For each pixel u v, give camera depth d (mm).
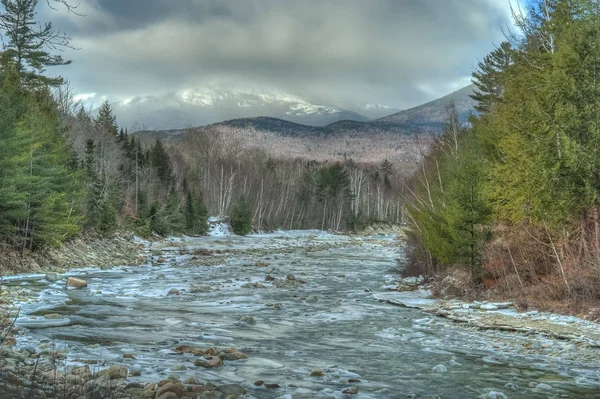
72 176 34219
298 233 91688
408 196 30734
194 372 8664
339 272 30891
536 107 17859
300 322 15078
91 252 33531
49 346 10070
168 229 59719
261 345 11609
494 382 8859
